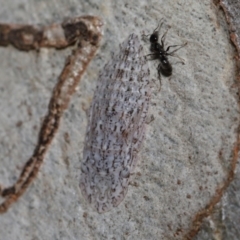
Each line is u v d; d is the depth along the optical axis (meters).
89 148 0.12
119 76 0.12
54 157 0.13
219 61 0.13
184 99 0.13
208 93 0.13
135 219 0.13
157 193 0.13
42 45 0.12
